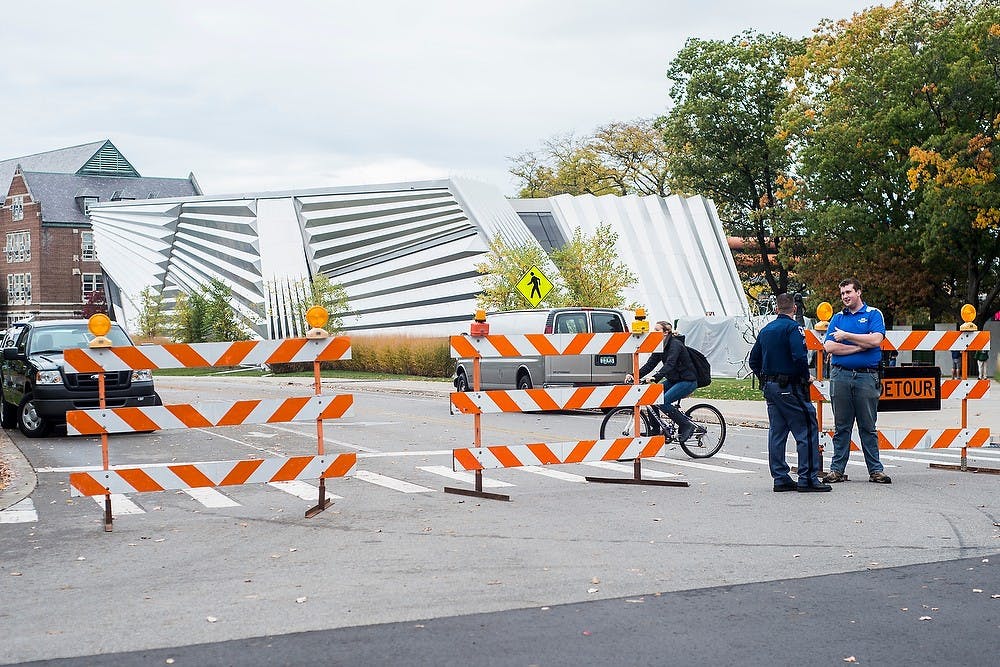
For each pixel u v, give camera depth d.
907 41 43.03
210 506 11.12
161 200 65.25
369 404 28.06
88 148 109.81
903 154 42.69
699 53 65.44
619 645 5.80
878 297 44.97
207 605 6.88
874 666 5.38
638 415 12.23
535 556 8.24
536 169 86.31
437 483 12.59
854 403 12.14
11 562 8.45
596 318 23.95
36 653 5.88
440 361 43.38
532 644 5.84
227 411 10.52
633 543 8.70
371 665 5.51
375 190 57.25
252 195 60.75
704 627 6.15
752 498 11.08
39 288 102.25
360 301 57.31
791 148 60.06
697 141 66.25
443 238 55.47
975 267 41.56
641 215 61.66
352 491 12.00
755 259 81.69
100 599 7.12
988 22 39.47
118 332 20.78
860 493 11.33
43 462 15.46
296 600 6.95
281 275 59.00
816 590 7.03
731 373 37.47
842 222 44.06
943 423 19.22
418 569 7.84
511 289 38.50
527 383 24.19
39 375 18.80
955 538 8.75
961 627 6.09
